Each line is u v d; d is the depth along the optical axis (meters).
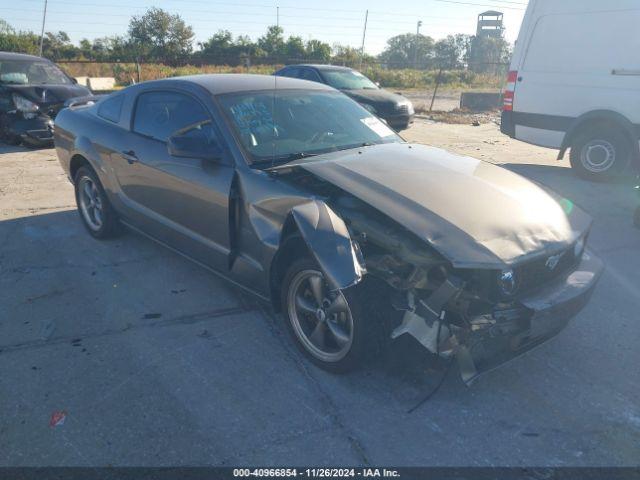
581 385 3.15
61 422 2.73
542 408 2.94
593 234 5.77
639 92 7.44
